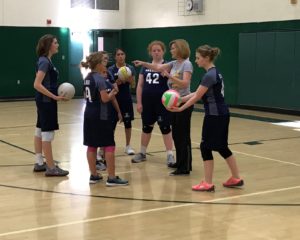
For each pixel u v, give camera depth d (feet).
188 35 51.90
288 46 41.75
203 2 49.96
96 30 59.41
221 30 48.34
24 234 13.50
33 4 55.42
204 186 17.94
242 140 29.01
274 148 26.55
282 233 13.62
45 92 19.12
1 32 53.98
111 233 13.60
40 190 18.08
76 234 13.51
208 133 17.52
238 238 13.23
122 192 17.79
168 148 21.97
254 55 44.73
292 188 18.47
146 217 14.99
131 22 59.82
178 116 19.93
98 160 21.44
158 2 55.52
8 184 18.94
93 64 17.98
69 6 57.52
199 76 50.72
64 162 22.84
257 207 16.07
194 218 14.92
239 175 20.43
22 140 28.81
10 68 54.95
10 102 52.39
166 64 20.62
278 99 42.88
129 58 60.54
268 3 43.65
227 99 48.44
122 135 30.40
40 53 19.69
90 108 18.25
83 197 17.16
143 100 21.99
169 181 19.39
